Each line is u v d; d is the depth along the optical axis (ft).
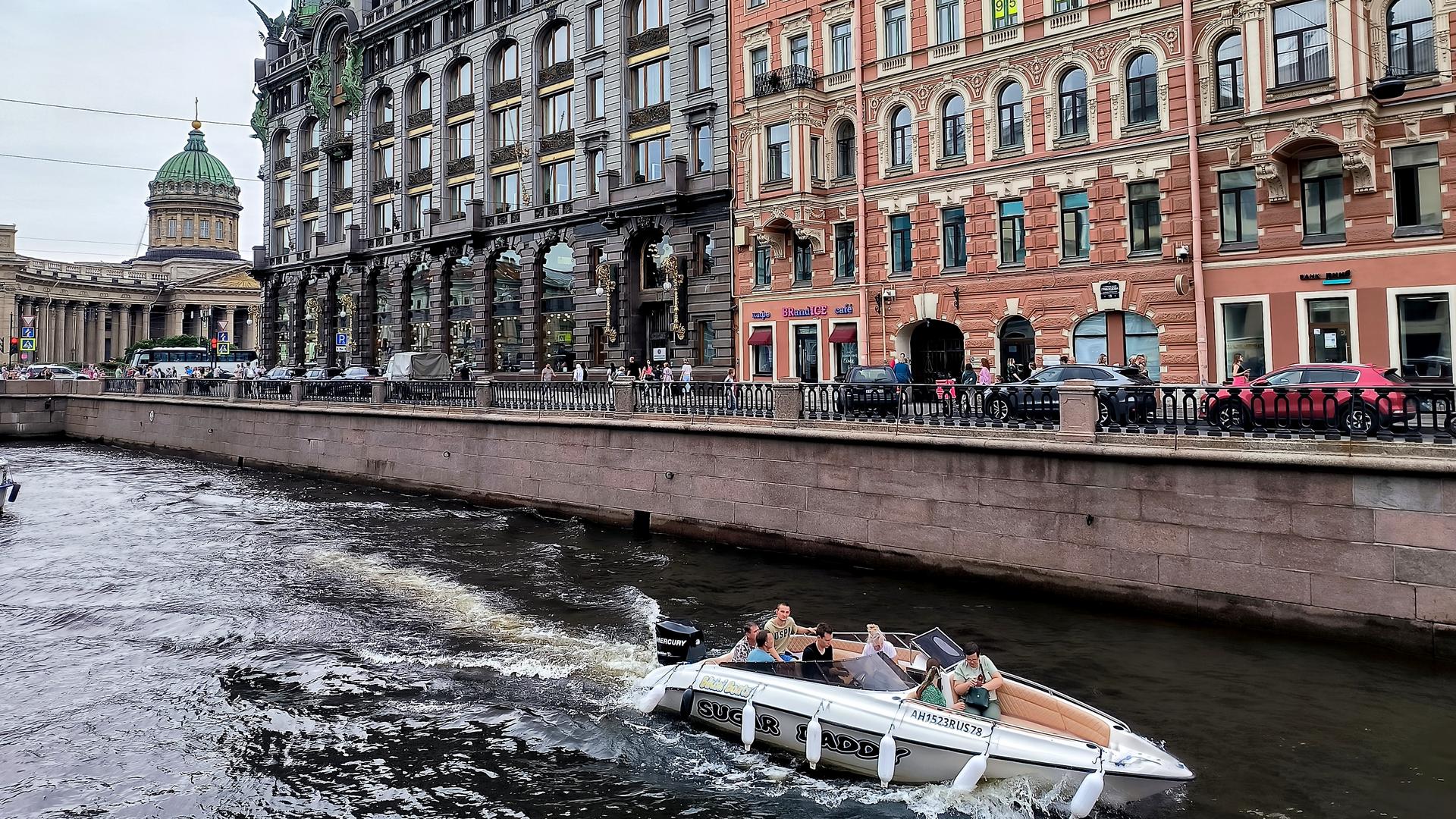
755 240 109.50
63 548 69.36
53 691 40.57
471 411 92.07
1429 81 67.87
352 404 107.55
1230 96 77.00
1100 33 82.84
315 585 57.47
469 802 30.94
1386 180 69.67
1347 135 68.69
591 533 73.67
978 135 90.99
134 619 50.78
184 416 136.98
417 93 162.40
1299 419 44.65
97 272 364.58
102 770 33.09
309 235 186.39
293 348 187.52
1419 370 68.59
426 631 48.29
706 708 36.86
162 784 32.04
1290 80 72.79
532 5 138.92
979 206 90.99
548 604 53.11
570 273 133.59
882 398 61.00
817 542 62.23
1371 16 69.46
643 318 124.77
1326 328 72.69
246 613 51.60
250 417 122.42
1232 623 45.19
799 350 106.11
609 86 127.13
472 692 40.11
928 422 57.93
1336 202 72.33
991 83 89.97
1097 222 83.71
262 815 30.01
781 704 34.83
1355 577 41.93
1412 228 68.64
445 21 153.89
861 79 98.94
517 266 140.87
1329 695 37.11
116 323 373.40
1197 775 30.86
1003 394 55.06
